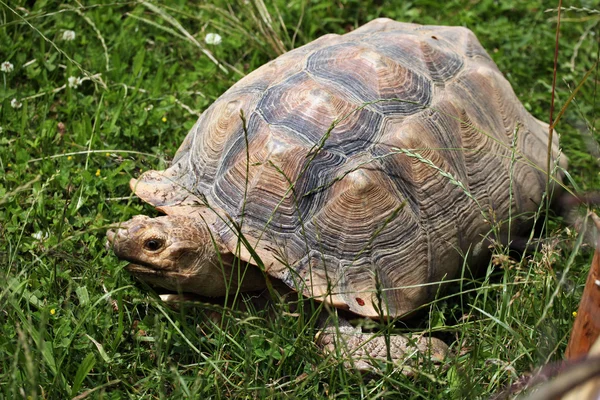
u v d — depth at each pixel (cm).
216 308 261
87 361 248
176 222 275
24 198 331
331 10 486
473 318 305
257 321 277
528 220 334
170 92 409
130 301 291
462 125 314
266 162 283
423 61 324
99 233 318
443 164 300
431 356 275
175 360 276
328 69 307
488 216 314
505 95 347
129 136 372
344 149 286
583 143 404
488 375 266
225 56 442
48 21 420
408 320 300
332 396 255
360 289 279
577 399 189
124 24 443
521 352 264
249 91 314
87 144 362
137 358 268
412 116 301
